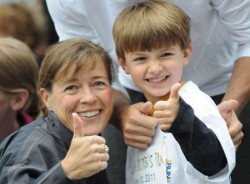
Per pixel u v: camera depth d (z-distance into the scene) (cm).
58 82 374
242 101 422
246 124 452
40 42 678
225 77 455
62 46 379
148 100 397
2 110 450
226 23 427
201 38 434
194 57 441
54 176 340
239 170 455
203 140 362
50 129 377
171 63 384
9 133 455
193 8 420
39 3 793
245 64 428
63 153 372
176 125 358
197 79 449
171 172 368
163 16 387
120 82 461
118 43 398
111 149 449
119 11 424
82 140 341
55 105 378
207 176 370
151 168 379
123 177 449
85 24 441
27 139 369
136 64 388
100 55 379
